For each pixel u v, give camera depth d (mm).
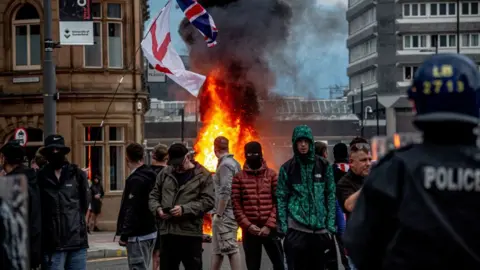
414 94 3830
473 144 3748
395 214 3688
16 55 31359
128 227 11492
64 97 30859
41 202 10500
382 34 100438
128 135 31625
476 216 3580
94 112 31109
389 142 3812
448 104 3729
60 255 10492
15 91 31219
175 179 11164
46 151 10555
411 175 3662
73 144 30953
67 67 31000
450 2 99500
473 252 3551
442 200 3604
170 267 11305
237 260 13078
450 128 3697
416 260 3592
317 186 10680
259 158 12023
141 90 32281
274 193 12008
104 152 31188
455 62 3768
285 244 10781
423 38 100125
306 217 10617
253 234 11883
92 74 31188
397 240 3637
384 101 94000
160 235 11273
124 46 31812
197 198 11203
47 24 22438
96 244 23531
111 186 31312
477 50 99375
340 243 12719
